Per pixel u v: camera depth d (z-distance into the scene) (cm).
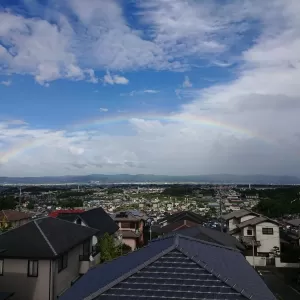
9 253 1781
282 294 2433
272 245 3519
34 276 1791
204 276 754
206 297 704
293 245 3647
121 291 730
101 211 3912
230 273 817
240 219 4153
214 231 2723
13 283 1794
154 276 761
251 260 3434
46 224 2172
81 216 3172
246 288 740
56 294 1834
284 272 3120
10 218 5053
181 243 946
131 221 4275
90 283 873
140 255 988
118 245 3031
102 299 716
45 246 1848
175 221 4066
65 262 2019
